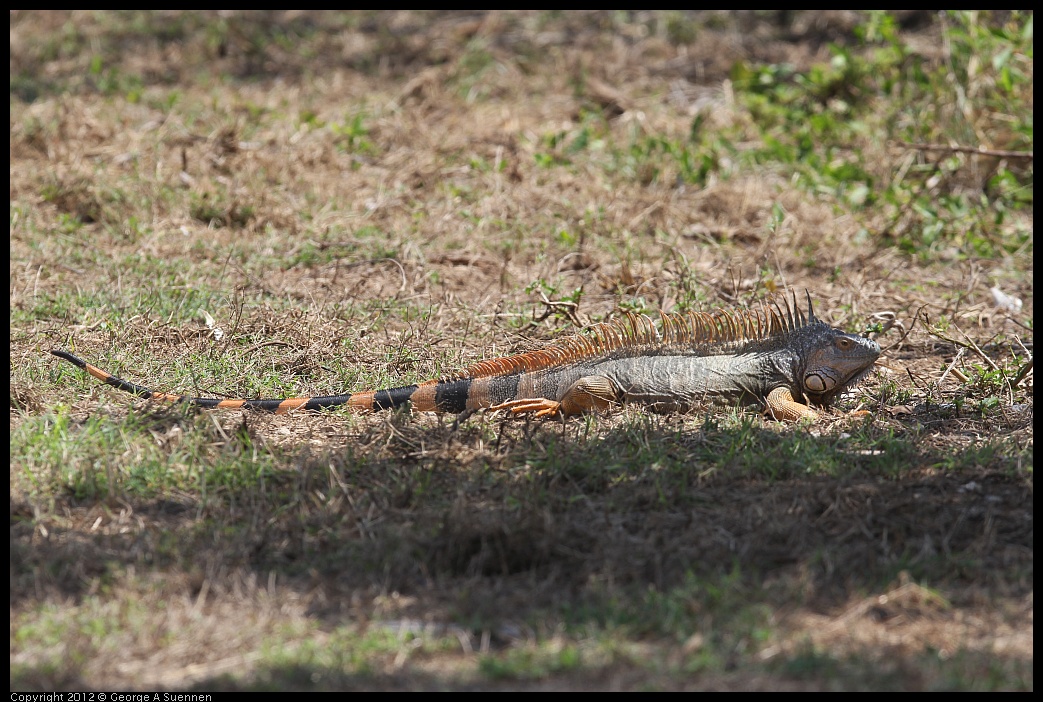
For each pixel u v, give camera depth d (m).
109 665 6.89
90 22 27.11
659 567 7.82
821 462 9.29
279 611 7.46
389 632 7.14
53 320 12.76
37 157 18.34
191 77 24.73
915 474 9.20
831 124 19.98
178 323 12.70
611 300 14.17
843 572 7.80
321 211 16.61
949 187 18.19
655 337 11.00
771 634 7.05
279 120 20.50
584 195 17.23
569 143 19.72
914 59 21.31
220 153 18.30
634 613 7.30
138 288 13.76
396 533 8.23
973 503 8.70
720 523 8.49
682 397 10.76
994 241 16.23
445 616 7.41
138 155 18.08
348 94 23.19
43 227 15.64
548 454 9.48
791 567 7.91
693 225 16.77
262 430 10.15
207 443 9.73
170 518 8.65
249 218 16.27
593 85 22.33
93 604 7.45
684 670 6.70
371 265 15.07
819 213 17.12
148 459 9.35
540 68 24.33
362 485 9.15
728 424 10.30
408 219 16.52
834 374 10.78
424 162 18.36
